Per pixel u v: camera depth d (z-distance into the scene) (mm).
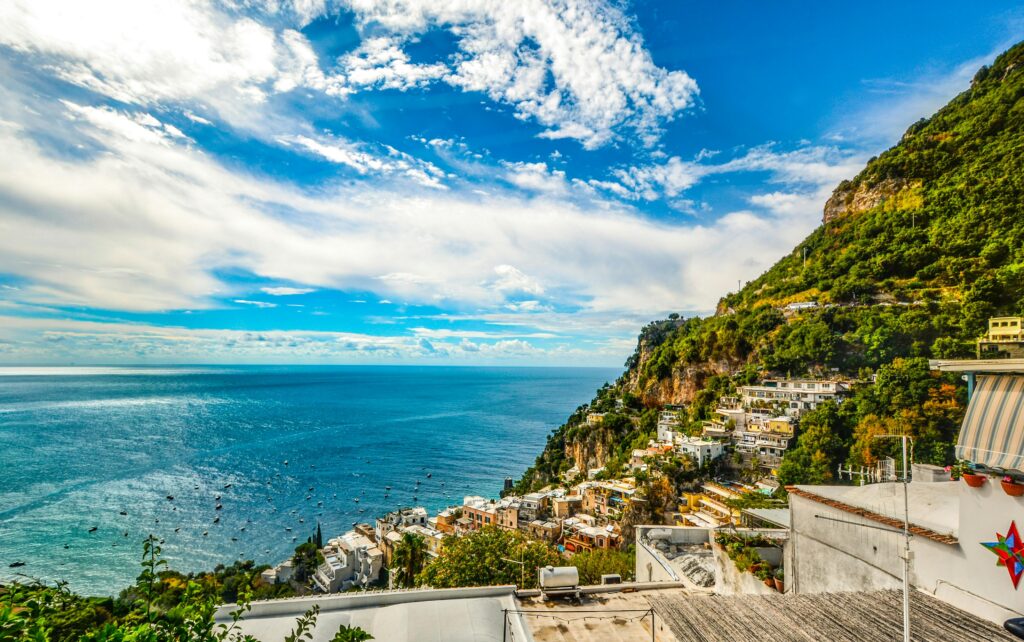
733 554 20922
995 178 104438
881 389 71062
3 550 93938
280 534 110688
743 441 82875
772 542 20812
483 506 97500
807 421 76812
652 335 181125
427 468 172500
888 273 105250
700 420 101938
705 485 76188
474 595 15375
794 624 11836
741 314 126312
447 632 13422
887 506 14797
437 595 15148
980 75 140750
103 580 83688
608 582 17266
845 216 142000
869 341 86438
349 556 85688
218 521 115688
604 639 13523
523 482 137625
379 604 14602
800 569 17484
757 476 76500
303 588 81188
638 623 14305
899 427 64312
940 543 12289
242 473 156875
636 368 172500
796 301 116875
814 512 16969
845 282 109250
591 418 141750
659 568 23125
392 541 87250
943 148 126438
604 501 82875
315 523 118000
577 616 14586
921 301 90812
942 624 11102
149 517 115125
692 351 126000
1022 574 10328
